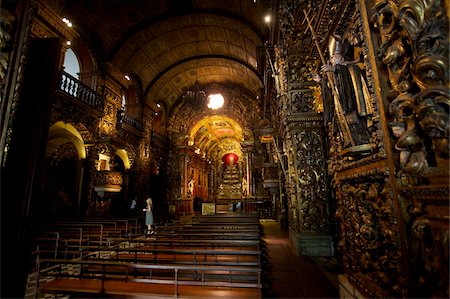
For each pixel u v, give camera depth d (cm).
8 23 218
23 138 237
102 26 1449
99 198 1355
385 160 245
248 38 1559
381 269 255
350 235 342
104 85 1474
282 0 762
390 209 234
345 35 355
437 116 170
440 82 174
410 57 212
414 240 206
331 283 460
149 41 1706
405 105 204
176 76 2203
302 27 709
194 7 1510
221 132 3105
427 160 196
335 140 402
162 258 527
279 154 1057
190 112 2491
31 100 248
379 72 250
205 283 348
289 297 397
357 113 307
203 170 3083
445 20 174
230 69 2147
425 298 191
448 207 167
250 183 2261
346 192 350
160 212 1989
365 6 270
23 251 215
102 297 360
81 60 1433
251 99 2377
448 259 165
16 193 221
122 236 952
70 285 385
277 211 1465
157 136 2159
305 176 728
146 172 1955
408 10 199
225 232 704
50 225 830
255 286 338
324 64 377
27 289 451
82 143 1323
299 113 750
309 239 689
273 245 839
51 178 1156
